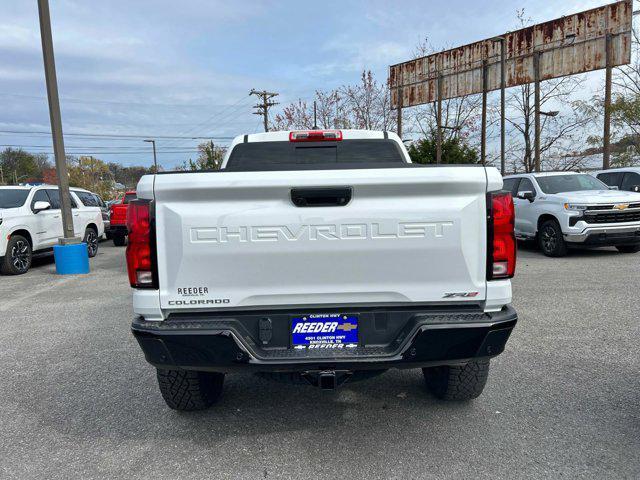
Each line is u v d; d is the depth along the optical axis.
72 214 11.67
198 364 2.72
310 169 2.73
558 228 10.62
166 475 2.79
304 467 2.84
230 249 2.69
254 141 4.61
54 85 10.27
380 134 4.72
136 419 3.52
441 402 3.66
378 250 2.71
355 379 2.95
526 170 30.78
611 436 3.09
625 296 6.73
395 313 2.77
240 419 3.48
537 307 6.29
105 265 11.79
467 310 2.76
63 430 3.38
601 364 4.29
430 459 2.88
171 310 2.76
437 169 2.66
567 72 23.88
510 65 26.17
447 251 2.71
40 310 7.05
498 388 3.86
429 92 30.23
